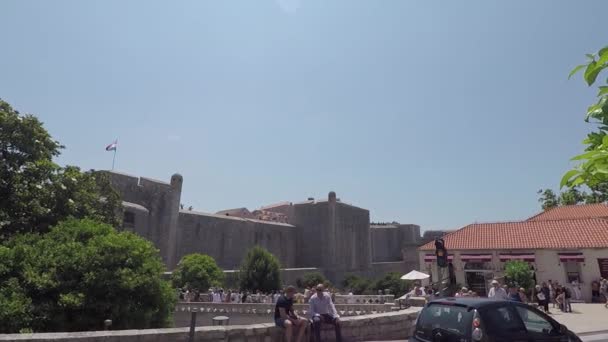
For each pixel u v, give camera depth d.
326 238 60.62
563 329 6.99
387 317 11.18
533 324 6.79
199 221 46.41
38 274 10.49
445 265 15.68
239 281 40.44
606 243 27.25
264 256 40.97
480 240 33.44
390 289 46.66
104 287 10.73
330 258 59.66
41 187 14.71
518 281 24.62
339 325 9.41
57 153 16.33
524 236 31.83
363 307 20.75
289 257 60.19
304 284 47.78
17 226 13.36
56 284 10.32
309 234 62.09
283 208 72.12
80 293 10.30
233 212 67.88
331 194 62.25
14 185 13.99
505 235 32.97
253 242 53.59
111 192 18.59
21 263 10.71
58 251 11.11
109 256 11.20
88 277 10.52
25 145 14.63
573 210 37.88
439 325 6.98
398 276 49.56
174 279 34.19
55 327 9.99
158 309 11.78
